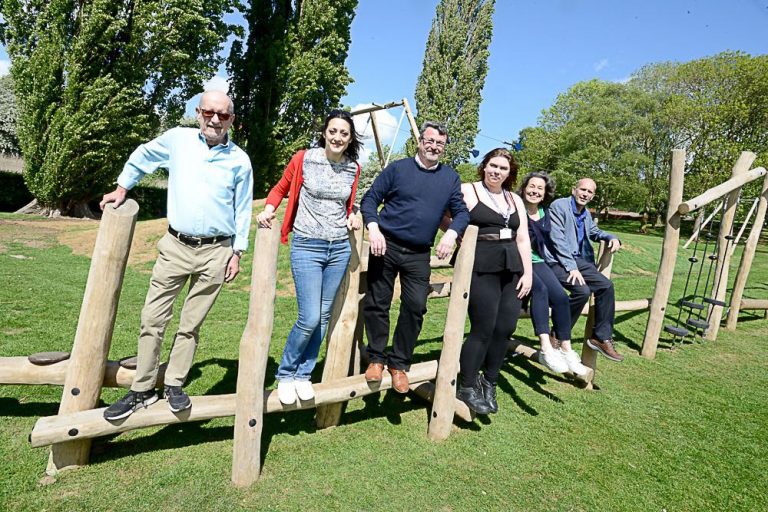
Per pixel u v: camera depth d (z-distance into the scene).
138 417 2.41
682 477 3.05
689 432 3.69
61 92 15.41
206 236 2.46
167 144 2.48
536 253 3.97
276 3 20.89
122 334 4.80
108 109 15.49
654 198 31.17
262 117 21.31
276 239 2.38
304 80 20.86
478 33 28.22
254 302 2.38
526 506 2.61
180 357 2.56
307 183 2.58
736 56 27.72
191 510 2.30
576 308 4.16
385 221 2.87
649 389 4.54
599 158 32.25
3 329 4.57
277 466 2.72
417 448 3.07
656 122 31.88
